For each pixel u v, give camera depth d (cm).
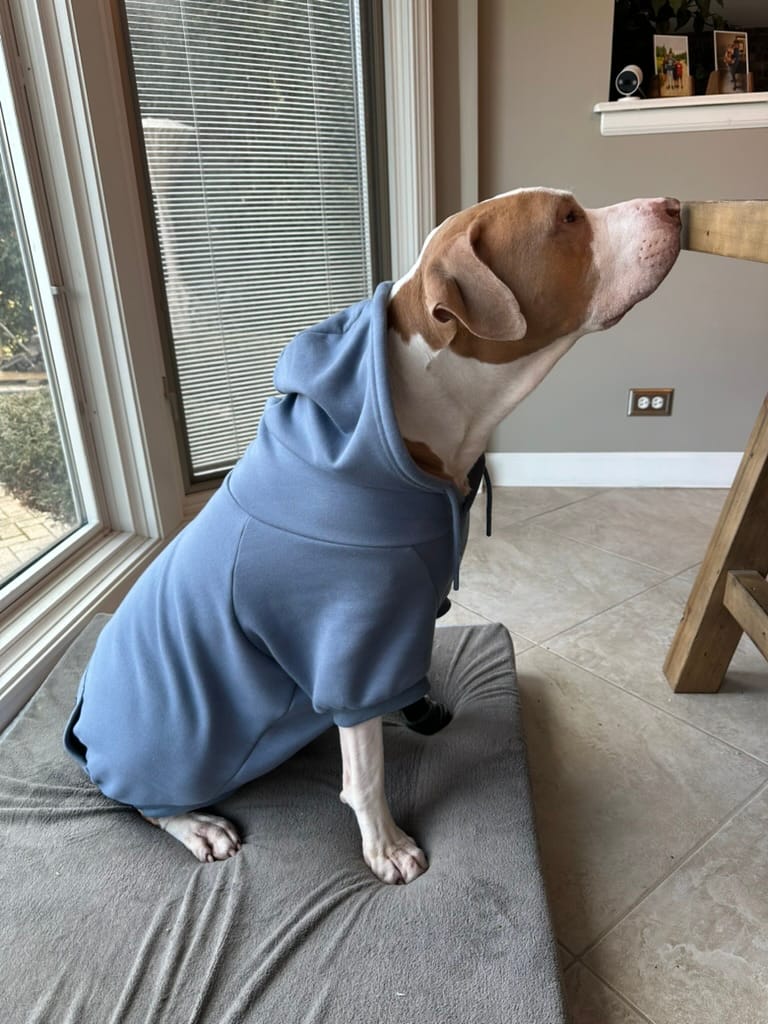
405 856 108
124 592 179
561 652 174
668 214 96
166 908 101
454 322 92
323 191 230
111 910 101
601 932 106
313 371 95
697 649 151
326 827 116
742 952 102
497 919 97
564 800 130
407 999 88
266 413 103
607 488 272
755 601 130
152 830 116
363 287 249
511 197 95
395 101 225
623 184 239
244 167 213
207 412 227
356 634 93
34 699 141
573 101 231
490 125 237
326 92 221
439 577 101
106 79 169
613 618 188
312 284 237
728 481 268
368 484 92
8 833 113
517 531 240
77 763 125
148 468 193
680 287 245
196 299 215
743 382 255
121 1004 89
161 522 199
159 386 196
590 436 269
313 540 93
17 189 163
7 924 99
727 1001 96
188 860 110
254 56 206
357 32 221
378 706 98
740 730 145
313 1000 88
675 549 225
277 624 98
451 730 135
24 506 169
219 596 97
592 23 221
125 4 182
